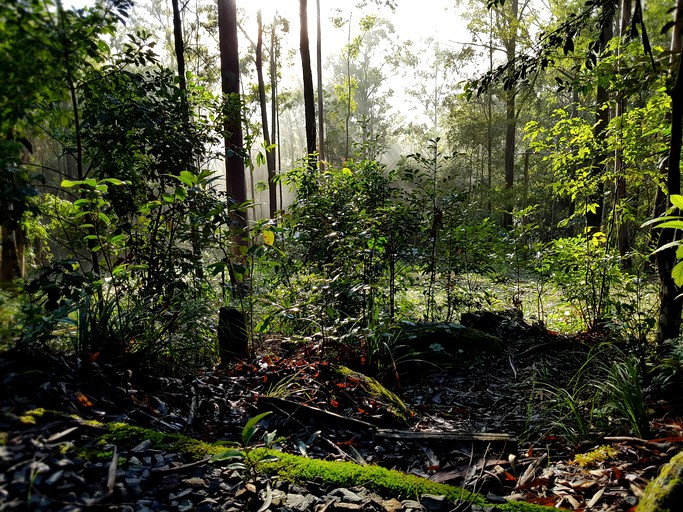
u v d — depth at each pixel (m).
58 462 1.85
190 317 3.91
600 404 3.45
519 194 20.20
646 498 1.95
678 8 3.90
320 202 5.59
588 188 6.25
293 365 3.93
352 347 4.42
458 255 6.63
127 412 2.67
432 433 2.98
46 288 2.88
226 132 5.75
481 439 2.90
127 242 4.00
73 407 2.39
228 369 3.95
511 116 22.25
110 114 3.77
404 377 4.45
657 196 5.39
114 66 3.96
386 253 5.43
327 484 2.21
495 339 5.29
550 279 6.41
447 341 5.00
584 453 2.82
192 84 5.69
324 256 5.37
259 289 5.38
